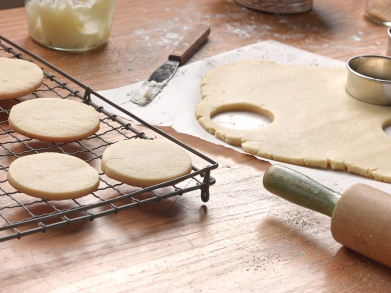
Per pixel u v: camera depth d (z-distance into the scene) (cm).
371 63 98
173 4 123
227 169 79
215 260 66
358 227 65
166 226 70
